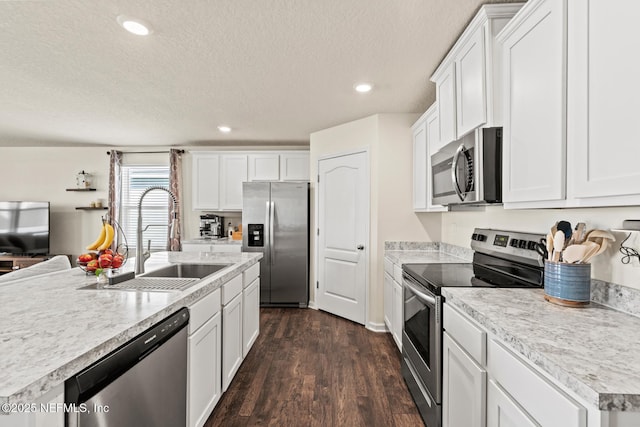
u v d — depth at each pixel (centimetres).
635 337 95
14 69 240
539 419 85
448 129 212
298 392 214
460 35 192
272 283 414
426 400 176
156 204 509
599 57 96
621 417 67
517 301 133
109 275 165
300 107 322
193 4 164
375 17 175
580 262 126
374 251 336
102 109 333
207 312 169
